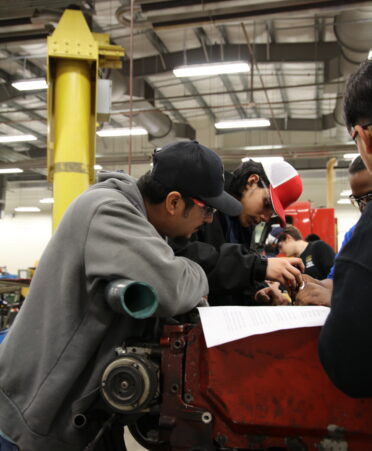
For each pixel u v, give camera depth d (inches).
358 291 26.6
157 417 35.5
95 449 37.2
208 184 40.3
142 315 31.4
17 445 37.8
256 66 271.0
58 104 125.3
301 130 396.5
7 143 436.1
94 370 37.6
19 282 111.3
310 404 30.0
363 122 29.7
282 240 137.9
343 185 485.7
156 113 323.3
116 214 37.2
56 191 123.3
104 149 468.8
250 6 195.8
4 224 596.1
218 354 31.2
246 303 59.2
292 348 30.6
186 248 46.8
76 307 37.9
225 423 31.6
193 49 272.8
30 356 38.6
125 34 255.6
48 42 122.6
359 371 26.6
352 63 243.0
